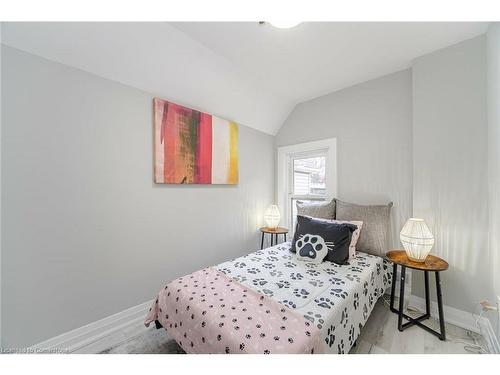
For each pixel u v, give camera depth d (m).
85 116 1.48
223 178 2.44
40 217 1.31
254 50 1.78
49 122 1.33
